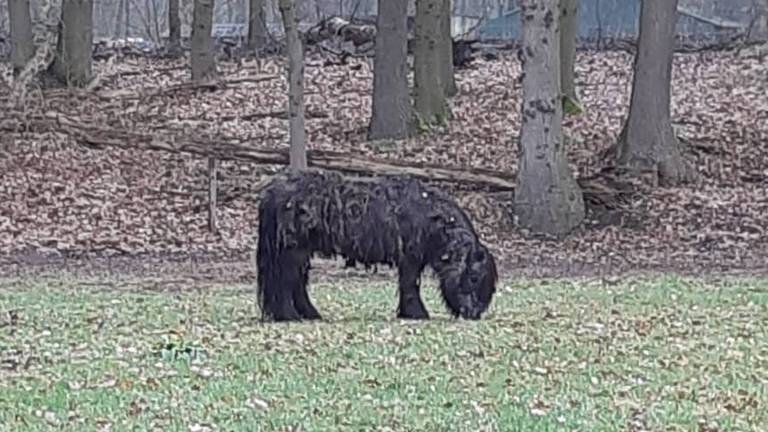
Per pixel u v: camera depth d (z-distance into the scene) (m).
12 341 12.34
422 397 9.48
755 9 45.88
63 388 9.73
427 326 13.37
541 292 17.00
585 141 30.06
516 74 37.97
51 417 8.70
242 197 25.12
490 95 34.84
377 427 8.44
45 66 32.56
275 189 13.77
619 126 31.58
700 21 49.62
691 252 22.77
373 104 30.08
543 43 24.02
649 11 26.94
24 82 29.39
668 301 15.95
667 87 27.05
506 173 25.34
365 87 35.91
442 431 8.34
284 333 12.82
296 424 8.50
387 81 29.84
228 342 12.20
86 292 17.09
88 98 32.72
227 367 10.72
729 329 13.39
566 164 24.33
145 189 25.42
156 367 10.70
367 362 11.03
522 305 15.45
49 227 23.16
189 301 15.91
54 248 22.03
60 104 31.88
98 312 14.72
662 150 26.83
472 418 8.72
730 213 25.05
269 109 32.84
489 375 10.45
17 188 25.00
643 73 27.00
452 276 13.70
